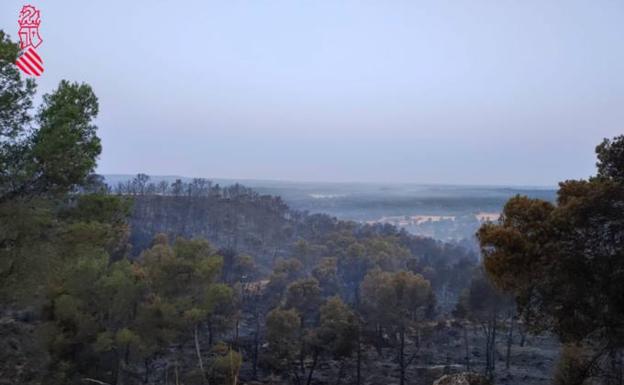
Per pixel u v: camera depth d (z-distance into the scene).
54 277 16.69
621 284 11.48
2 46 12.77
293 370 48.31
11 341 30.02
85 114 15.24
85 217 15.92
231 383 7.21
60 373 25.53
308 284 64.25
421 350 60.56
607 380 14.27
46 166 13.91
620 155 14.37
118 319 31.80
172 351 44.03
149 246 100.25
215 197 180.25
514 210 14.79
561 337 13.71
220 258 36.75
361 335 49.03
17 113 13.77
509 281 14.65
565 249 12.48
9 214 13.60
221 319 48.91
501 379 46.25
